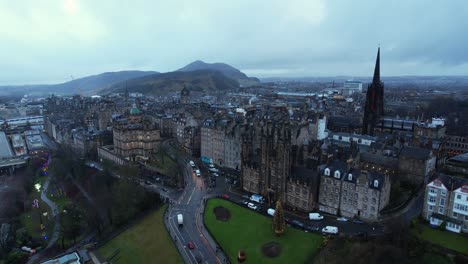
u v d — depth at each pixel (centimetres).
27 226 14825
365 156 16462
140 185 15512
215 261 10175
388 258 9169
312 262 9756
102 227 13650
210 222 12450
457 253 9250
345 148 16138
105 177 17450
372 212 11750
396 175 14925
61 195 18088
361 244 9875
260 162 14350
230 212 13112
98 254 11406
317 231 11306
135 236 12088
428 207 11312
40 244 13050
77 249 11725
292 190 13325
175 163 19550
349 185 12162
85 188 17738
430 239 10106
